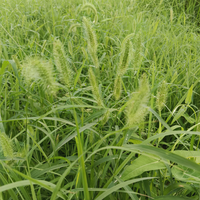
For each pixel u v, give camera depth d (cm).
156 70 267
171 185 117
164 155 88
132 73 281
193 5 663
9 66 223
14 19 434
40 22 495
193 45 383
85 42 324
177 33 480
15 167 128
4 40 348
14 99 197
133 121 105
